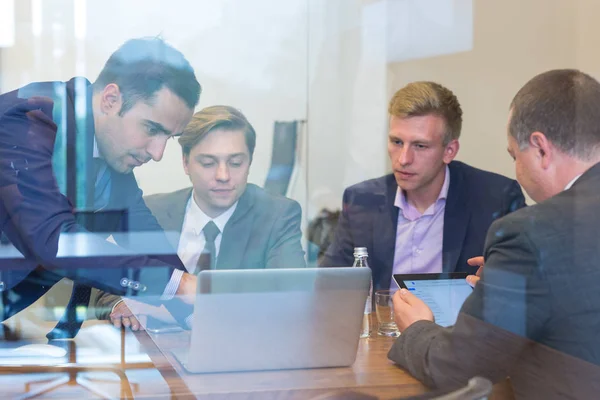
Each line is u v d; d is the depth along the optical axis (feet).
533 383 3.80
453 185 6.38
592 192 4.12
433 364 3.80
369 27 8.56
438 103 6.83
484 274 4.01
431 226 6.13
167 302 4.67
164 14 8.55
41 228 5.00
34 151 5.16
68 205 5.31
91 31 8.61
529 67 7.93
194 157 6.81
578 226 3.97
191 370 3.86
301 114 8.55
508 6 7.98
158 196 6.41
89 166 5.48
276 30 8.68
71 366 3.86
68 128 5.46
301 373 3.95
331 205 7.77
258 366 3.92
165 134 6.04
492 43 7.98
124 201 5.88
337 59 8.56
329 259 6.70
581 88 4.41
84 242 5.01
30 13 8.41
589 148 4.28
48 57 8.50
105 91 5.72
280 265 6.82
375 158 8.20
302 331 3.97
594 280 3.86
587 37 7.66
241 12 8.61
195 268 6.44
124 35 8.65
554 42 7.85
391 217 6.39
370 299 4.56
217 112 7.09
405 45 8.32
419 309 4.39
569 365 3.78
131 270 4.87
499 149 6.96
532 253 3.91
